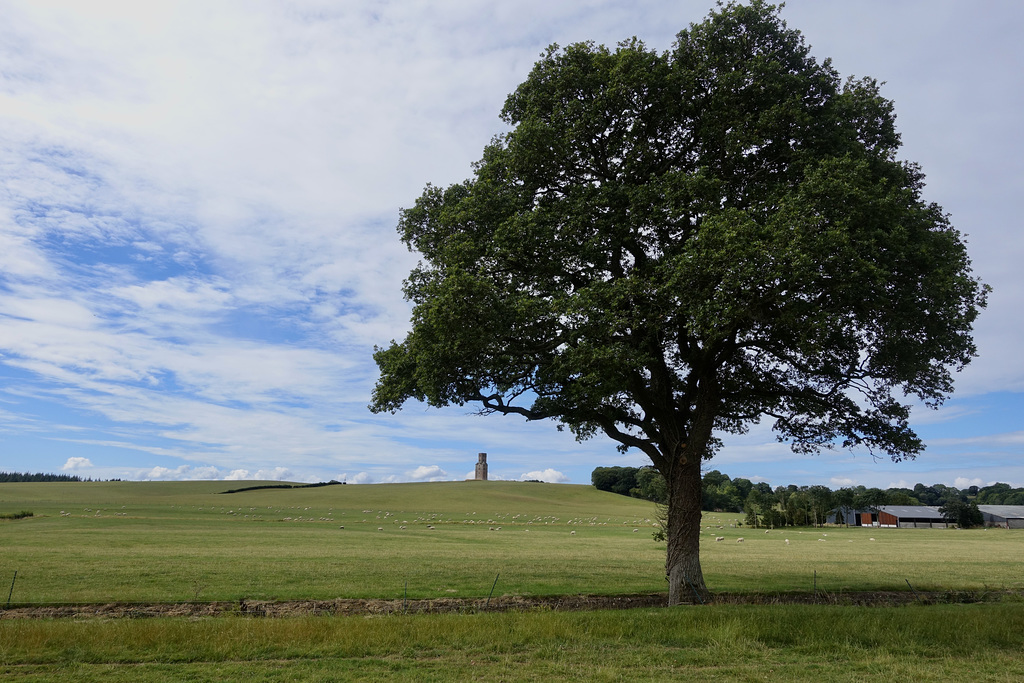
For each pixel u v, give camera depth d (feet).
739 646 40.01
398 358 69.00
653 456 67.05
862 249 51.19
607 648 39.99
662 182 57.41
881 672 35.12
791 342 61.31
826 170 52.47
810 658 38.06
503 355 60.39
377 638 40.70
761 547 163.53
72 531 154.81
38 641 38.14
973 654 38.50
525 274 63.57
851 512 419.54
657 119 62.80
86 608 60.49
